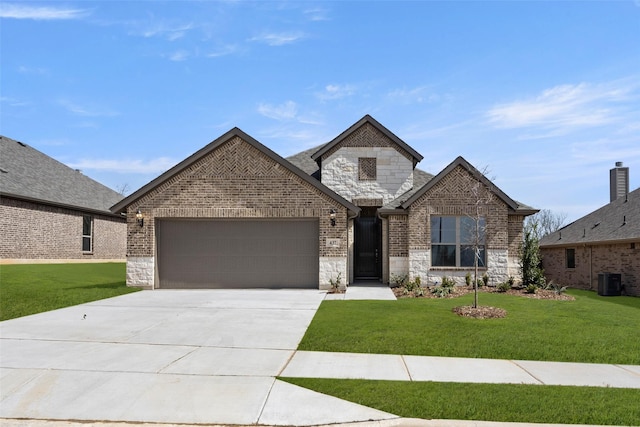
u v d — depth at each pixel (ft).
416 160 71.97
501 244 58.44
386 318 37.06
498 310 39.04
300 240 58.44
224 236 58.70
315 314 39.50
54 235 82.53
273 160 57.16
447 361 26.35
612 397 20.61
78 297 48.57
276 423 18.29
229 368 24.76
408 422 18.24
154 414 19.06
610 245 67.51
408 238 59.62
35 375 23.32
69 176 98.48
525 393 21.04
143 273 57.31
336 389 21.59
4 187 71.77
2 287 51.52
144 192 57.31
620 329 33.73
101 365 25.02
